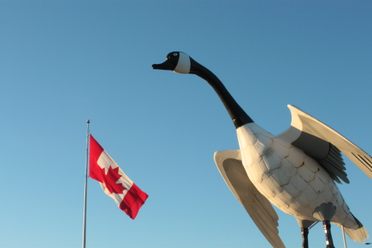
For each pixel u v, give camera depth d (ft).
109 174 76.79
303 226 61.36
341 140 54.44
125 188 76.33
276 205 59.88
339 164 58.34
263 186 58.13
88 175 77.20
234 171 64.95
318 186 57.52
